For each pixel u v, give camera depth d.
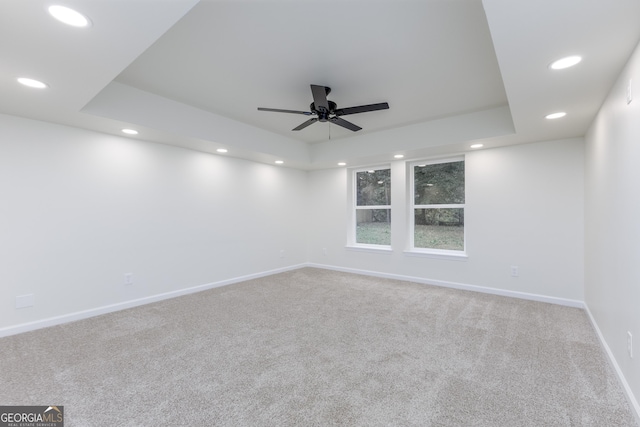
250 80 2.81
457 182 4.56
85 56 1.78
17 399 1.80
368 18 1.90
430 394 1.86
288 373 2.10
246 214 4.97
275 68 2.57
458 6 1.78
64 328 2.90
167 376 2.06
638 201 1.66
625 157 1.88
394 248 5.01
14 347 2.49
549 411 1.69
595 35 1.54
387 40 2.15
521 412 1.69
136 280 3.62
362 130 4.46
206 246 4.38
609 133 2.26
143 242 3.69
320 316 3.22
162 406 1.74
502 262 3.99
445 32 2.04
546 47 1.66
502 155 3.99
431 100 3.29
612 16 1.39
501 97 3.21
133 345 2.53
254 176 5.12
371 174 5.51
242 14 1.85
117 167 3.46
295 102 3.38
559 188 3.62
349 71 2.62
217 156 4.54
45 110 2.65
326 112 2.93
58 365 2.20
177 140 3.68
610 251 2.28
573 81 2.07
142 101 3.09
